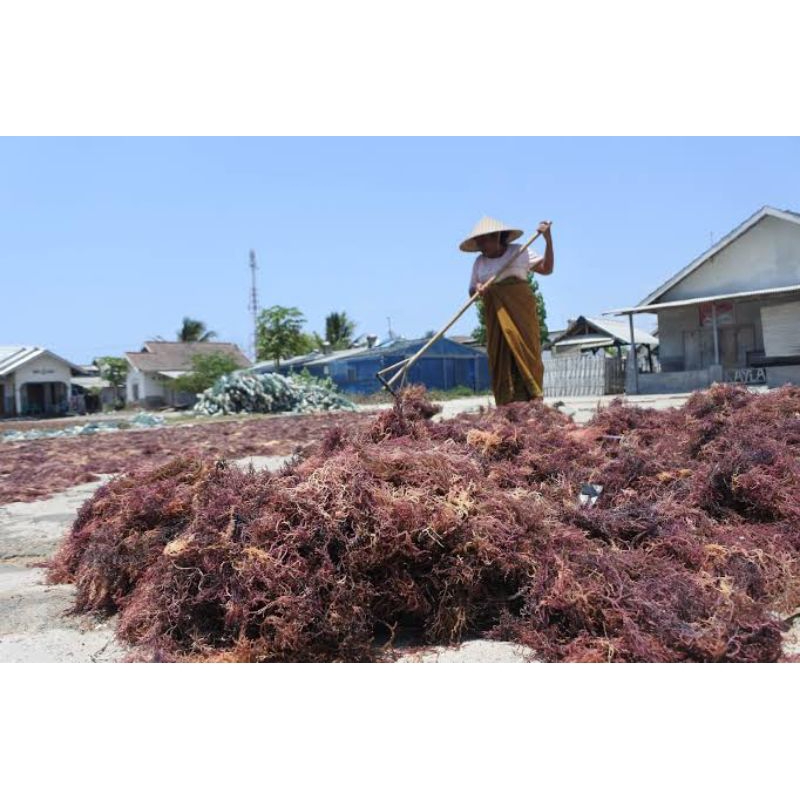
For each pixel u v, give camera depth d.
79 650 4.02
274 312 54.16
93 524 5.34
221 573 3.93
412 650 3.88
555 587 3.88
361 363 47.84
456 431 6.49
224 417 29.94
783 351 26.69
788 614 4.09
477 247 9.95
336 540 3.98
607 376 32.75
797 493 5.11
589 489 5.61
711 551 4.53
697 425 6.67
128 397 69.56
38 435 24.94
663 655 3.56
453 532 4.09
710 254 28.03
